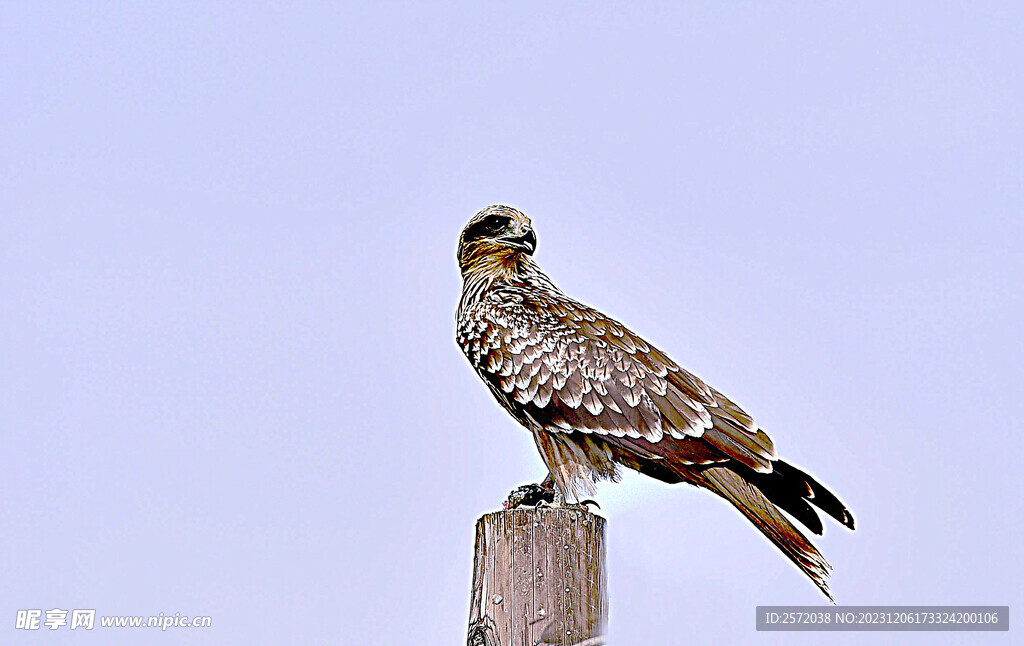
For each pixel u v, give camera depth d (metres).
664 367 11.24
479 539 9.20
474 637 8.86
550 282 12.44
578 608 8.80
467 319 11.91
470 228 12.53
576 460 11.32
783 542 10.56
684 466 10.84
